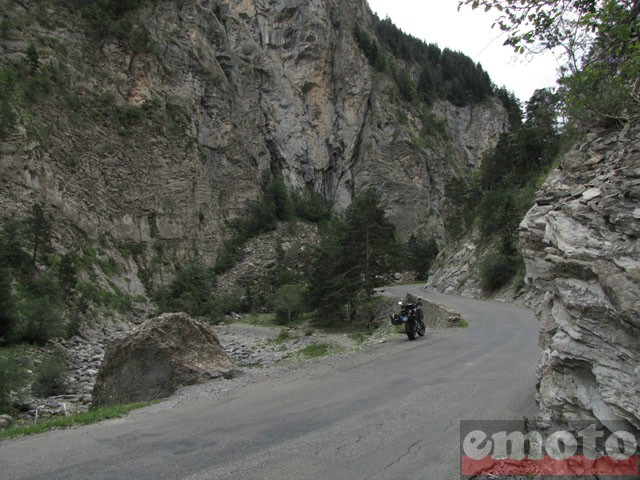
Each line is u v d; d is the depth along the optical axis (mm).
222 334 40750
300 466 5168
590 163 6660
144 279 51500
